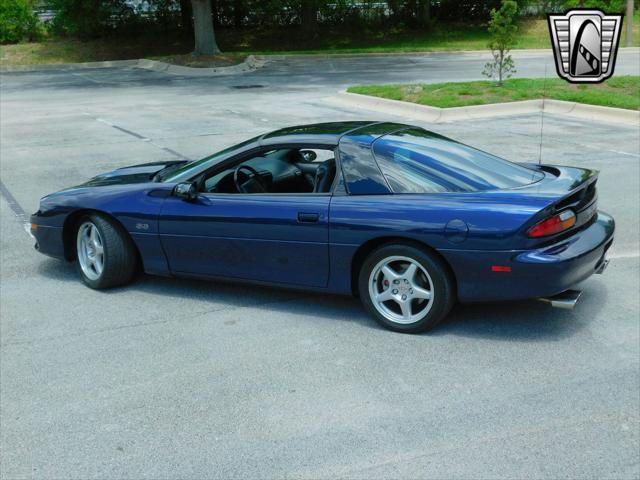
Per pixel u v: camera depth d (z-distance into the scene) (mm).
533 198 4285
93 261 5672
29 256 6613
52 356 4484
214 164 5203
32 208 8328
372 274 4641
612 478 3074
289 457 3309
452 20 40594
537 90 16578
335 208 4641
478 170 4723
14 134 13797
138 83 23812
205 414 3719
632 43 31922
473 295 4383
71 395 3973
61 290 5707
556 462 3195
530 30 36500
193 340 4664
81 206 5555
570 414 3592
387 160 4676
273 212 4848
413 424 3549
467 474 3129
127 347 4586
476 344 4438
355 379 4043
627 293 5246
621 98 14711
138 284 5785
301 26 37625
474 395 3812
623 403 3684
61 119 15750
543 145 11414
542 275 4191
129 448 3436
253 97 18938
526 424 3512
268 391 3941
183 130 13797
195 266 5301
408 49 31828
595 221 4793
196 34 30625
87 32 35688
